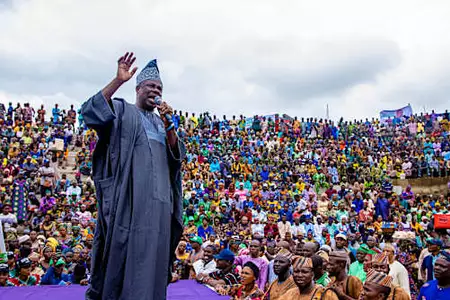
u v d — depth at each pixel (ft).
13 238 43.73
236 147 91.86
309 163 88.12
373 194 76.48
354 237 42.09
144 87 14.17
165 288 13.25
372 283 14.85
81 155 76.64
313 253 23.50
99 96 12.85
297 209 64.85
